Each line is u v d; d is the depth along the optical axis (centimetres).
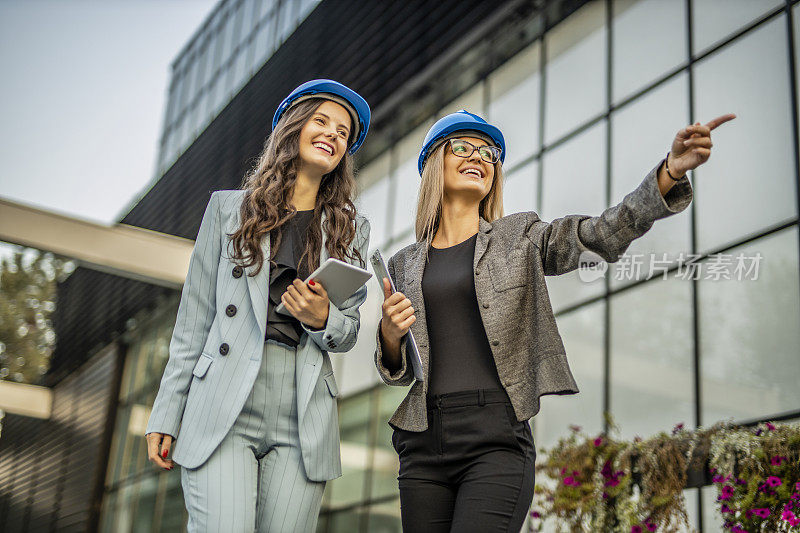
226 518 209
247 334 221
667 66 695
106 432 1548
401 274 258
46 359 1878
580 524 511
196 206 1217
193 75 1527
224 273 228
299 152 241
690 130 201
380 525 841
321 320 218
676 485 461
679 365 608
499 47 874
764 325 559
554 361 219
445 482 230
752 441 430
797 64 586
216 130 1224
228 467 214
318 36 1036
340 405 959
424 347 237
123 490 1462
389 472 852
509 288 231
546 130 802
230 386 216
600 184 723
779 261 563
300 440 220
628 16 750
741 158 609
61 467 1705
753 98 613
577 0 805
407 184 962
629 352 649
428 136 266
